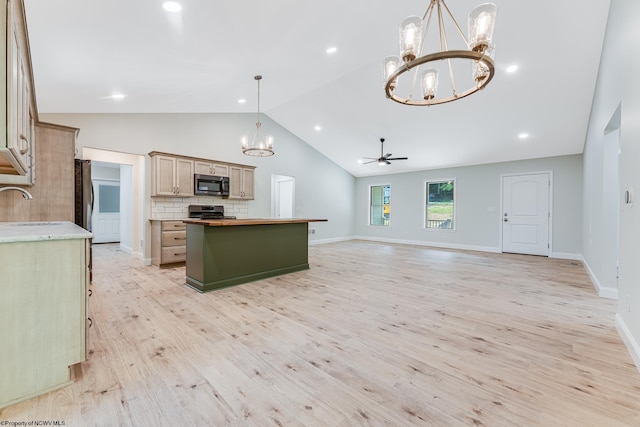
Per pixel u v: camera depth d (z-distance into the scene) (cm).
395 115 579
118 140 469
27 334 150
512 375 176
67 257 163
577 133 525
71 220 338
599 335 233
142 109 463
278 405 148
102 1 188
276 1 222
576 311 288
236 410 144
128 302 307
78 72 289
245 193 617
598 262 363
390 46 350
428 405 149
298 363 189
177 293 340
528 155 643
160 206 517
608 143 341
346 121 641
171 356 196
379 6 258
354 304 305
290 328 243
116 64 284
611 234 336
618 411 144
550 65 380
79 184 365
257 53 314
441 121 570
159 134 516
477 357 198
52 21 203
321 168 852
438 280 410
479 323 257
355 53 359
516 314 279
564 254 609
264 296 331
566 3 292
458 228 761
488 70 204
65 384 161
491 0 289
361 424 135
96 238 805
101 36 230
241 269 385
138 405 147
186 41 262
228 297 327
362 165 871
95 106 407
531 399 154
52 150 327
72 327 164
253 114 670
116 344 212
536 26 323
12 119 139
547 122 509
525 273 459
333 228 898
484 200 720
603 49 328
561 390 162
